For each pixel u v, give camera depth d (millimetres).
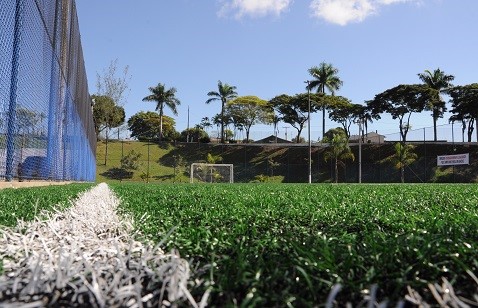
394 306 1081
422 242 1751
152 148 59188
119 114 51656
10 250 1628
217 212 3801
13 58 6648
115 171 51250
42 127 9188
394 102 63562
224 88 67750
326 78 62406
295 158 56125
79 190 8055
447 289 1017
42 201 4195
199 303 1057
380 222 3186
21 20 6863
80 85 16766
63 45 11500
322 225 3029
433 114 62375
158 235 2266
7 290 1129
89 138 23547
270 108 73812
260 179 49438
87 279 1219
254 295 1079
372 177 51219
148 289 1146
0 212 2939
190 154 58688
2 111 6387
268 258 1576
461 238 1848
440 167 48938
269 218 3305
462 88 59781
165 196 6957
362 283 1205
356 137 72812
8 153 6965
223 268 1395
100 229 2545
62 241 1826
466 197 6902
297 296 1114
